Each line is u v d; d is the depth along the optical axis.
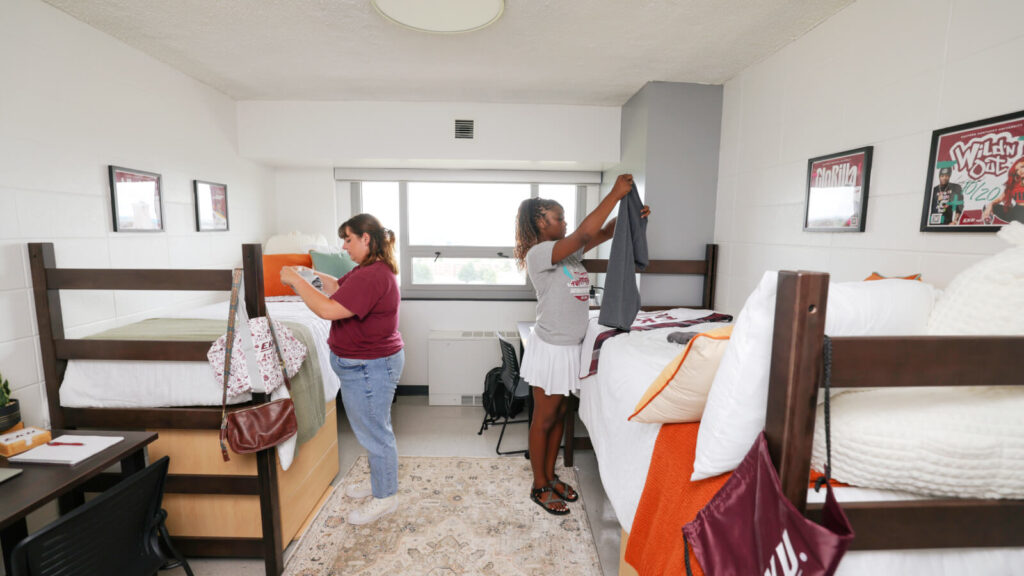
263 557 1.70
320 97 2.89
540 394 2.00
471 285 3.62
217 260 2.74
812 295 0.63
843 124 1.74
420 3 1.62
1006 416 0.71
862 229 1.64
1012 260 0.86
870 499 0.77
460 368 3.31
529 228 2.01
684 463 0.98
